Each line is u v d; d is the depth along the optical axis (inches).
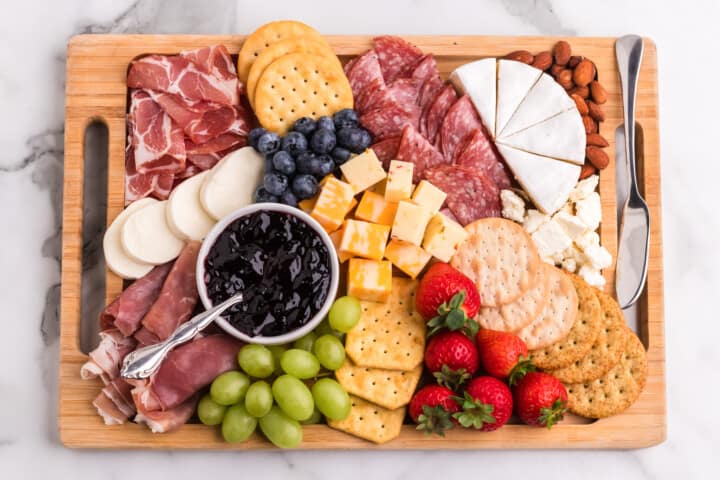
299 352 35.4
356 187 36.4
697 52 39.4
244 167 36.7
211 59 36.9
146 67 36.8
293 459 37.4
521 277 36.9
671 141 39.2
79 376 36.4
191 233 36.5
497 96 37.4
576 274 37.5
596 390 36.9
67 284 36.7
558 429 36.8
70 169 37.0
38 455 37.2
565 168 37.1
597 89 37.7
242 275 35.1
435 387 35.7
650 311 37.6
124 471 37.2
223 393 35.3
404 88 37.4
